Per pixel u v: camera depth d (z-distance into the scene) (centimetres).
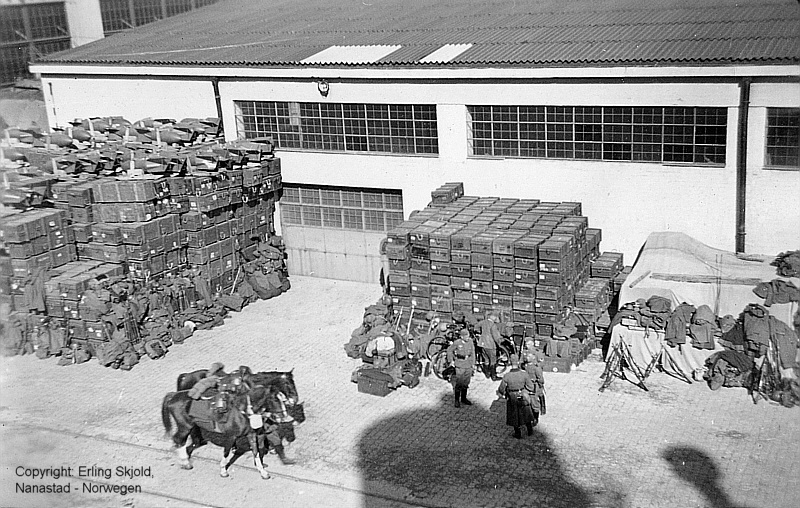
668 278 2181
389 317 2342
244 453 1881
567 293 2233
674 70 2314
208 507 1675
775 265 2197
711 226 2395
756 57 2230
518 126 2588
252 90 2964
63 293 2345
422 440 1878
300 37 3331
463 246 2238
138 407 2102
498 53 2638
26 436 1975
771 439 1803
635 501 1609
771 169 2286
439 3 3894
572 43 2658
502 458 1786
